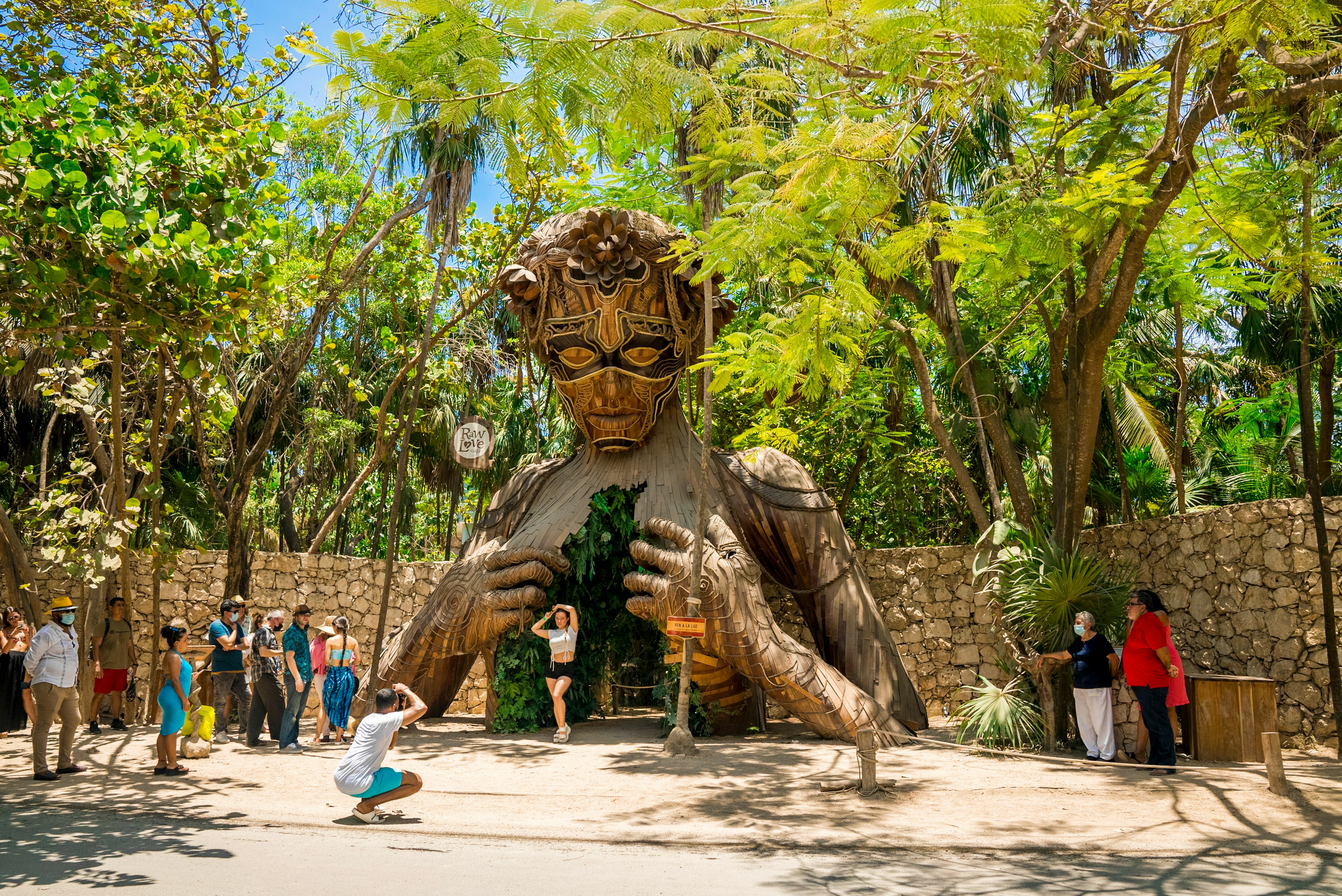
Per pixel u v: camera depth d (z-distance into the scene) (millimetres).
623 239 10633
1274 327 15492
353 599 14906
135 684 12844
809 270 6184
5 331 8703
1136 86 8602
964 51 4664
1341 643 9062
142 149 6801
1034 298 8938
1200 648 10367
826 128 4895
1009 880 5039
